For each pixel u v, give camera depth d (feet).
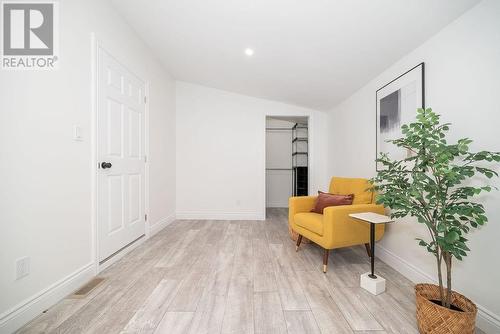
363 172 8.97
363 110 9.00
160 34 8.17
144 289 5.47
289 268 6.72
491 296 4.09
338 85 9.34
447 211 3.74
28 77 4.42
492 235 4.09
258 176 13.17
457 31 4.82
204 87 13.08
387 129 7.28
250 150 13.19
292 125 17.75
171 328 4.14
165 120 11.37
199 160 13.07
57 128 5.00
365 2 4.92
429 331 3.81
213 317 4.46
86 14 5.87
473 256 4.39
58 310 4.63
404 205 4.18
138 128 8.65
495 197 4.05
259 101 13.23
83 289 5.43
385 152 7.39
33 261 4.42
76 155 5.53
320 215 7.68
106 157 6.68
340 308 4.80
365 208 6.75
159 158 10.61
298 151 16.69
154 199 10.05
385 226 7.25
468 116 4.57
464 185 4.62
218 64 9.88
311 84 9.90
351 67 7.74
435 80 5.40
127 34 7.74
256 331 4.09
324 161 13.37
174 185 12.78
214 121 13.12
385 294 5.37
